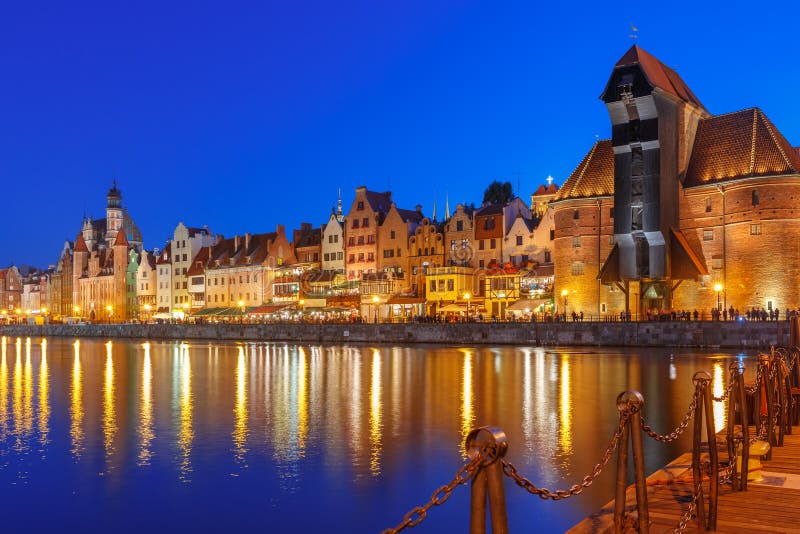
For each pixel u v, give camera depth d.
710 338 70.12
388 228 119.56
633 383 42.38
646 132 80.44
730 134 83.62
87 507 19.11
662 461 22.36
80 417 32.44
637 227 81.44
